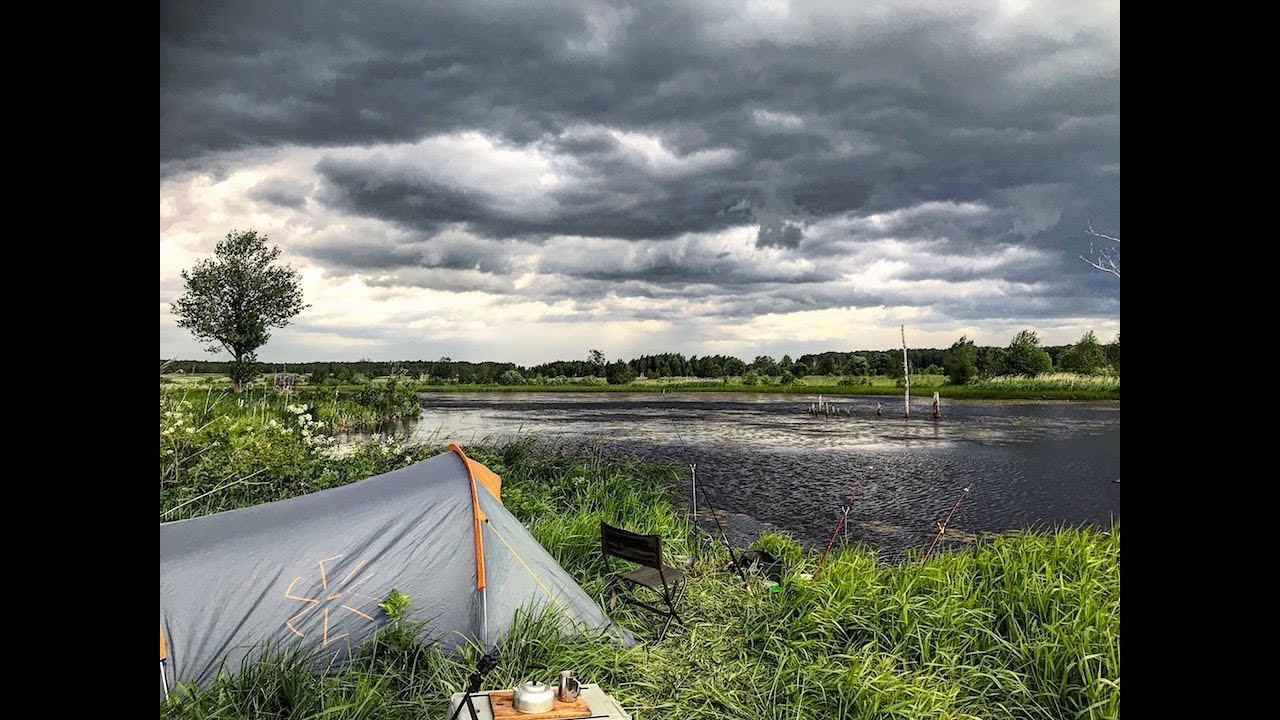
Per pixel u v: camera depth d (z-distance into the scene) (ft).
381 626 16.15
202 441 33.37
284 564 16.12
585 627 17.35
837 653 17.02
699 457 61.41
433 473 19.01
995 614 18.35
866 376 257.96
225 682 14.08
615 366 268.00
